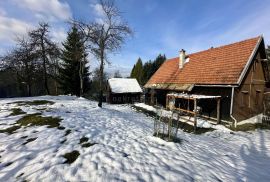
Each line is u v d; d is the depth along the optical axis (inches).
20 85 1302.9
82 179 183.3
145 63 2122.3
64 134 301.7
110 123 397.7
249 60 546.0
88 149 250.7
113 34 666.8
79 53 1007.6
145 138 318.3
